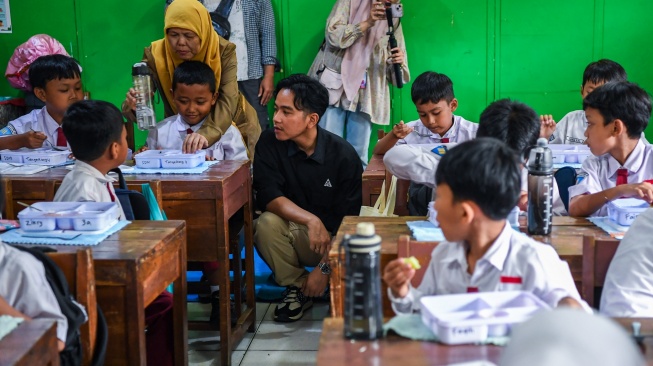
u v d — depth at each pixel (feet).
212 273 9.90
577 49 15.71
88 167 7.51
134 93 10.67
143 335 6.22
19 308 5.06
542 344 2.36
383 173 10.60
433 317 4.14
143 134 16.34
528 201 6.67
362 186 10.62
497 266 4.65
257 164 10.78
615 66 11.64
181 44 10.89
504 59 15.83
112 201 7.61
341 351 4.02
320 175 10.75
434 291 5.08
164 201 8.80
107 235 6.68
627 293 5.35
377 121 15.10
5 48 16.19
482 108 16.08
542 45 15.72
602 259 5.90
